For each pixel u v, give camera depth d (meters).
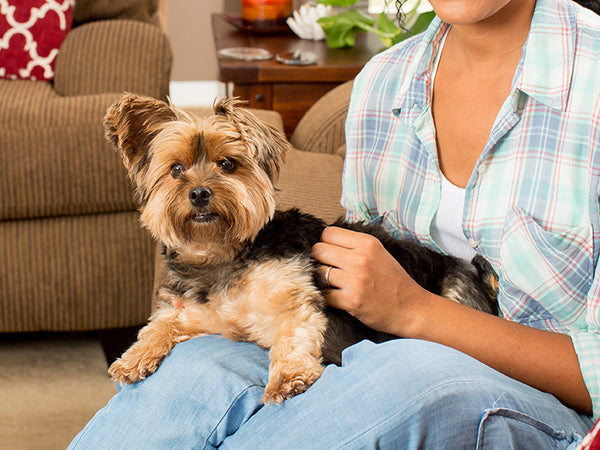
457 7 1.23
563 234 1.25
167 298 1.51
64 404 2.40
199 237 1.47
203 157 1.47
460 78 1.42
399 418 1.02
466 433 1.04
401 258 1.46
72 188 2.40
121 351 2.67
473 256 1.50
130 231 2.48
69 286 2.48
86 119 2.37
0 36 2.87
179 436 1.17
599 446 0.88
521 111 1.30
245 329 1.43
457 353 1.12
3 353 2.70
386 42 3.05
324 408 1.08
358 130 1.59
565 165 1.26
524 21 1.31
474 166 1.38
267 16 3.34
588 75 1.25
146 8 3.27
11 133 2.33
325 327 1.35
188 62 5.23
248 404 1.17
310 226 1.56
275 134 1.53
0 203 2.38
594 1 1.42
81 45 2.77
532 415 1.08
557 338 1.22
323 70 2.79
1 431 2.24
